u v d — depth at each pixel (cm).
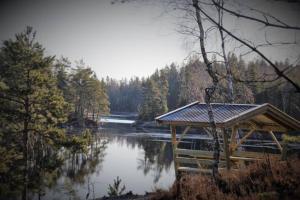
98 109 8019
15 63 2408
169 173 2947
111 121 10369
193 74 1686
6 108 2178
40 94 2250
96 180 2655
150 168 3197
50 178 2638
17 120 2206
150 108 8688
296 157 952
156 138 5841
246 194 751
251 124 1484
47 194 2181
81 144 2245
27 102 2203
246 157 1379
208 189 811
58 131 2278
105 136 6003
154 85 8762
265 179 787
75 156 3759
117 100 16412
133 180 2661
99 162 3503
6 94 2167
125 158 3775
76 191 2272
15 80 2362
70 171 2986
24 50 2411
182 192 823
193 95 1762
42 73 2433
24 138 2181
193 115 1321
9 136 2253
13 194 2145
